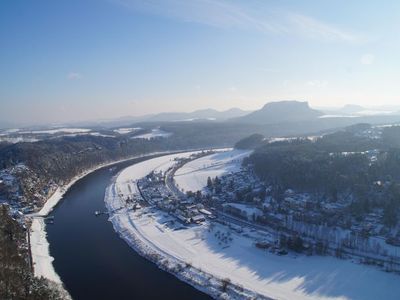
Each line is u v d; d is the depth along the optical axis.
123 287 173.62
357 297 159.12
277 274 180.62
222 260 197.50
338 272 181.25
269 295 160.88
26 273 155.50
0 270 147.25
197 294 167.50
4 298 129.00
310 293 162.50
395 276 176.12
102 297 164.62
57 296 150.75
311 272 182.00
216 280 175.25
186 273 184.00
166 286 174.62
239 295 162.12
